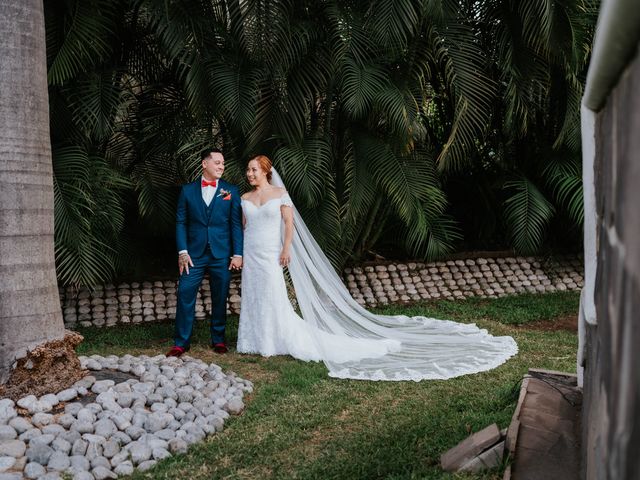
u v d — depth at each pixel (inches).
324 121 289.1
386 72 274.4
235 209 215.2
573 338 231.3
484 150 340.2
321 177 271.4
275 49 244.4
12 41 140.9
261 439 134.2
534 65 285.0
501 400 151.7
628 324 27.8
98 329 257.3
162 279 305.1
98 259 254.5
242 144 279.3
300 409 153.9
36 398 136.3
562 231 350.6
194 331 247.3
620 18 27.7
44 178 146.4
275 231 211.8
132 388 149.7
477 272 334.6
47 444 120.5
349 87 258.2
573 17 267.9
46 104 148.6
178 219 212.1
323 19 268.1
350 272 324.2
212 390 161.3
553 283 332.2
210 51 255.3
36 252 143.4
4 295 139.1
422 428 135.6
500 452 108.3
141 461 122.6
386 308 290.0
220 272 213.6
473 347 213.3
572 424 114.6
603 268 49.8
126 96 289.7
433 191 292.4
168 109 289.4
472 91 275.6
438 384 173.8
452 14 277.1
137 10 267.1
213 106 253.4
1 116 139.4
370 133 295.4
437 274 332.2
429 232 306.7
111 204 261.4
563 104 313.0
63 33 239.5
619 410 29.6
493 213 352.5
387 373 184.7
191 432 135.0
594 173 75.1
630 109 29.4
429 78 301.0
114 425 130.7
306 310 210.4
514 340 225.3
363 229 327.6
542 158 327.3
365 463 117.6
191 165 270.4
